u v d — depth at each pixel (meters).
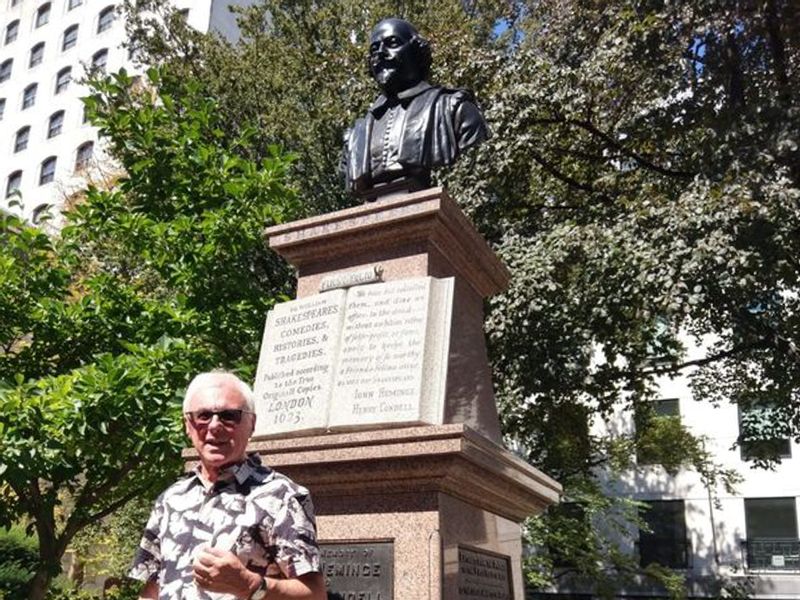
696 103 10.66
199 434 2.66
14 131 42.84
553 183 13.11
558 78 10.92
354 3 16.31
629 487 24.44
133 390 6.55
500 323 10.33
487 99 11.62
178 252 8.16
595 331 10.68
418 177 5.22
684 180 11.60
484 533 4.15
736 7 9.94
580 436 15.51
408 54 5.47
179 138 8.45
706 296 9.93
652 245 9.35
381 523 3.73
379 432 3.77
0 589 10.82
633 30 10.14
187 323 7.91
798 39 10.71
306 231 4.98
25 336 8.80
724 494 23.64
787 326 11.34
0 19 46.59
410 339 4.23
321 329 4.52
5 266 7.69
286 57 15.67
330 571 3.74
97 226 8.46
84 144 39.78
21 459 6.25
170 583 2.47
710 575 23.06
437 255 4.78
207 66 15.80
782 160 9.64
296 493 2.61
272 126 14.55
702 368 15.79
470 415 4.43
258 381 4.62
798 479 23.09
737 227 8.91
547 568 17.22
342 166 5.65
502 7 17.17
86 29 42.84
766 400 14.45
